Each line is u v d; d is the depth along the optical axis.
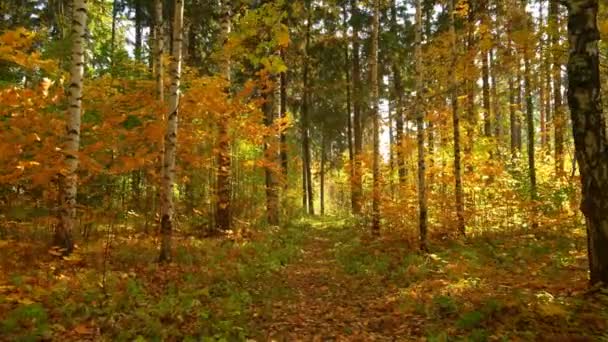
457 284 8.94
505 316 6.65
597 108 7.17
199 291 8.18
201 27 23.42
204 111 13.84
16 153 9.13
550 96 22.44
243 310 7.69
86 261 9.74
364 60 29.53
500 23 14.12
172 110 11.08
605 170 7.15
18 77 14.38
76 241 11.02
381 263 11.77
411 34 25.75
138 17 25.50
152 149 14.28
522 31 12.93
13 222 10.80
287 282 10.43
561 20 12.49
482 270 10.15
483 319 6.66
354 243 15.77
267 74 14.88
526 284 8.46
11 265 8.55
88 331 6.18
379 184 17.20
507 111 25.12
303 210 30.59
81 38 10.42
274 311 8.00
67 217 10.05
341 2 26.14
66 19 18.94
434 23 22.95
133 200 15.73
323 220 27.47
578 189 15.82
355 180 20.30
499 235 14.83
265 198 21.23
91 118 13.59
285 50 21.88
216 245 13.44
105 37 22.45
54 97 10.13
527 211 15.47
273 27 8.44
